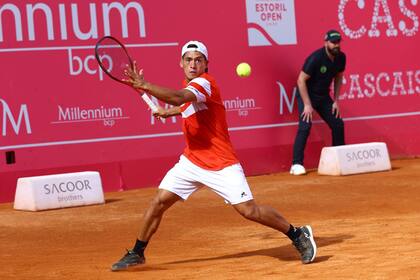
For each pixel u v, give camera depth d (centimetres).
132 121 3297
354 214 2516
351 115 3753
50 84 3158
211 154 1723
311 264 1759
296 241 1761
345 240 2044
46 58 3153
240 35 3522
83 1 3222
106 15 3262
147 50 3334
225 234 2269
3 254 2105
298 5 3662
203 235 2270
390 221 2319
